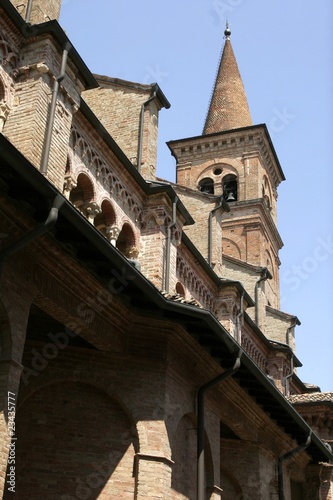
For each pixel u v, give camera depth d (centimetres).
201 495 1568
